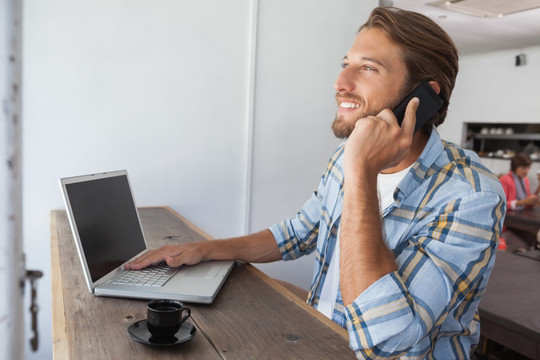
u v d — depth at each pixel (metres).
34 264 2.06
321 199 1.39
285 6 2.50
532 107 6.04
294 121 2.60
